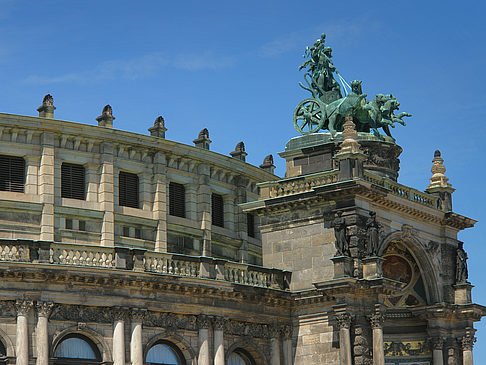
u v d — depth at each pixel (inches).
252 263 3809.1
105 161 3368.6
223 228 3693.4
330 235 3208.7
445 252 3550.7
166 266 2992.1
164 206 3479.3
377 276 3122.5
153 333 2955.2
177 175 3565.5
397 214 3363.7
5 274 2748.5
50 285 2805.1
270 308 3201.3
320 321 3184.1
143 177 3472.0
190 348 3016.7
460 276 3538.4
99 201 3356.3
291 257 3275.1
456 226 3597.4
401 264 3543.3
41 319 2778.1
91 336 2859.3
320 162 3334.2
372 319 3125.0
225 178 3720.5
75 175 3348.9
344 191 3164.4
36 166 3275.1
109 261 2901.1
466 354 3499.0
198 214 3597.4
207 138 3725.4
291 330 3235.7
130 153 3447.3
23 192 3250.5
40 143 3282.5
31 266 2765.7
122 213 3388.3
